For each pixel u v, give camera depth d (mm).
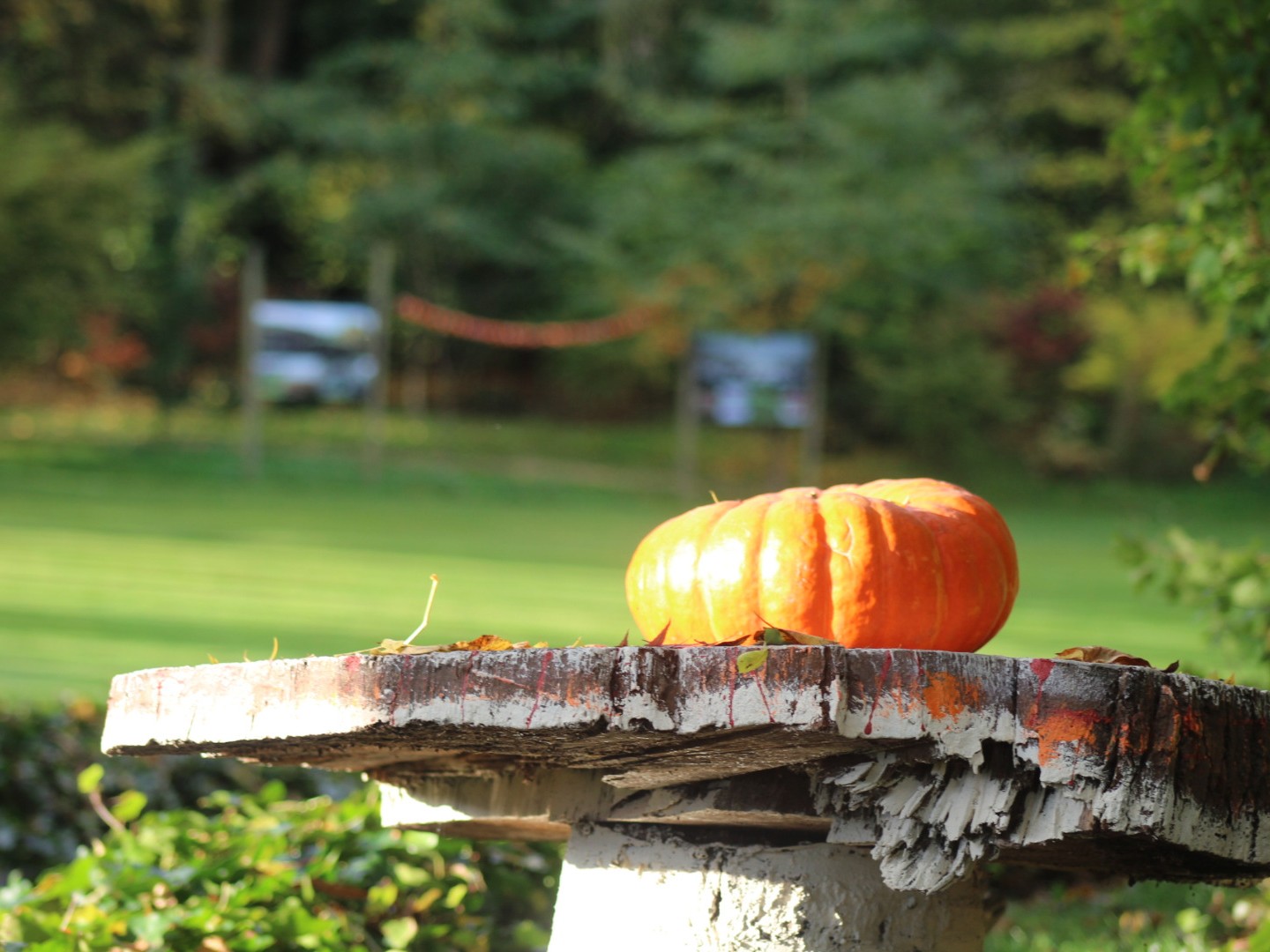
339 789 4887
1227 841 2008
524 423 28688
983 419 27250
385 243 28047
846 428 27469
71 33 25141
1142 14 3467
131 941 3023
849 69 28297
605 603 10242
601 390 28078
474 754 2330
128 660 6809
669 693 1913
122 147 23016
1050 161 30656
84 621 8023
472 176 28234
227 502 16750
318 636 7980
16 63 25109
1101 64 30312
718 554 2250
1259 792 2051
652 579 2328
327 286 31000
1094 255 3775
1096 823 1897
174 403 26547
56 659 6730
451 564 12305
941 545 2238
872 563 2191
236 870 3273
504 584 11117
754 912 2248
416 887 3545
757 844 2285
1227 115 3434
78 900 3174
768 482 24906
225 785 4781
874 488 2434
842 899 2232
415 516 17000
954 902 2340
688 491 22750
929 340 26047
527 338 24891
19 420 23016
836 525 2219
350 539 13891
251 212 30047
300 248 31078
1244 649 3463
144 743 2271
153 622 8133
